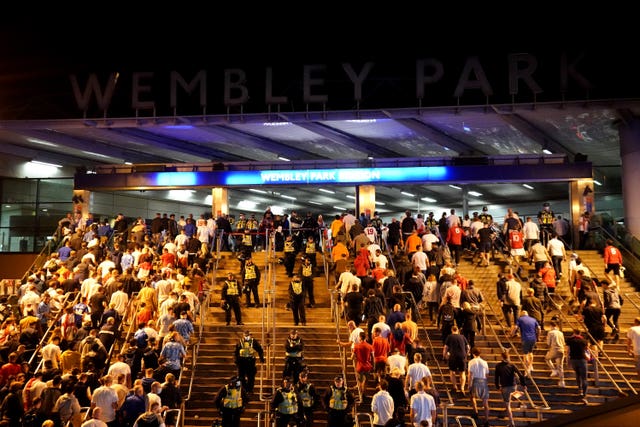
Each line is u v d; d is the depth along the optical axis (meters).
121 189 33.41
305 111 31.25
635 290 25.72
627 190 30.41
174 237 29.53
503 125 33.00
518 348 20.12
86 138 35.97
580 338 17.53
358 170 32.41
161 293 21.16
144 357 17.05
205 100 31.86
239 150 39.75
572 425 3.79
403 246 28.25
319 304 24.03
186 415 17.75
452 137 35.47
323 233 28.88
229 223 29.56
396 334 18.08
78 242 28.88
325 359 19.77
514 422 16.75
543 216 30.02
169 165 33.44
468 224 28.92
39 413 14.59
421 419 14.62
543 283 21.89
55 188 38.09
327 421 16.55
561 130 33.50
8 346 18.88
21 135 34.06
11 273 36.19
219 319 22.83
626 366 19.31
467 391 17.97
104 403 14.29
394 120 32.03
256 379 18.95
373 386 18.23
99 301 20.81
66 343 19.56
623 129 30.83
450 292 20.20
